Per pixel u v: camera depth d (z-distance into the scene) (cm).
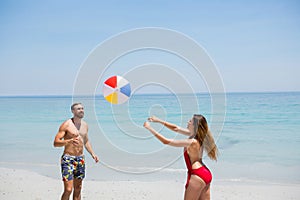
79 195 463
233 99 3944
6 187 658
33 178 751
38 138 1595
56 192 623
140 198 592
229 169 890
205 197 405
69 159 442
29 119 2683
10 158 1078
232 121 1956
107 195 611
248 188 682
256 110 2461
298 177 788
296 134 1509
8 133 1812
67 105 4616
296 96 4606
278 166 923
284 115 2156
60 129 449
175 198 594
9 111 3491
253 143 1312
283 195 627
